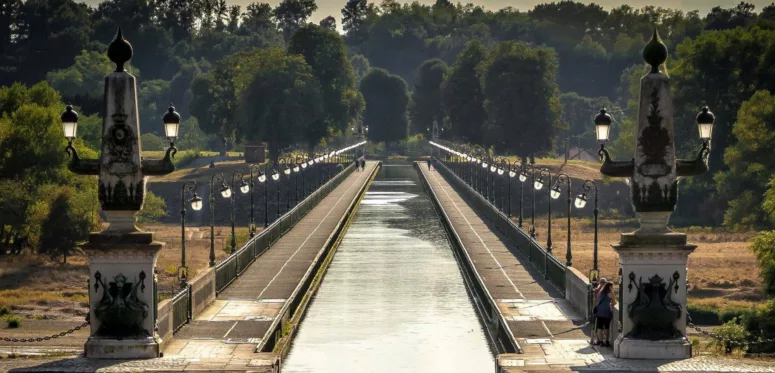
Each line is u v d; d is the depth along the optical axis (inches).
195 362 1942.7
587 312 2518.5
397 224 6309.1
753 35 7824.8
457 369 2352.4
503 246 4384.8
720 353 2647.6
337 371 2315.5
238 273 3442.4
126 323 1948.8
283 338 2561.5
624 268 1929.1
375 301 3385.8
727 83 7726.4
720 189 6771.7
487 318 2962.6
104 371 1823.3
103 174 1935.3
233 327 2421.3
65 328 3321.9
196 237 6594.5
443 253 4800.7
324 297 3481.8
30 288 4330.7
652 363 1887.3
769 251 3154.5
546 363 1926.7
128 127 1937.7
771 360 2176.4
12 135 5807.1
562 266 2984.7
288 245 4480.8
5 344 2896.2
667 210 1923.0
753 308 3331.7
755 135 6471.5
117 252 1926.7
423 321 3004.4
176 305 2336.4
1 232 5551.2
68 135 1973.4
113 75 1943.9
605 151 1951.3
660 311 1910.7
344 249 4977.9
